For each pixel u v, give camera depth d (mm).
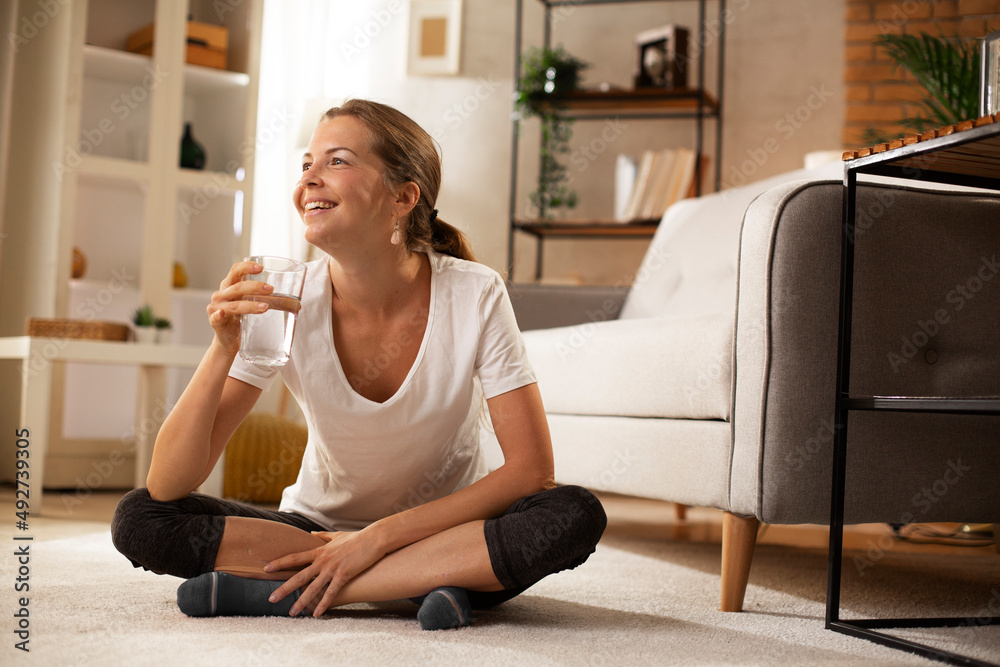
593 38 4102
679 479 1478
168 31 3342
